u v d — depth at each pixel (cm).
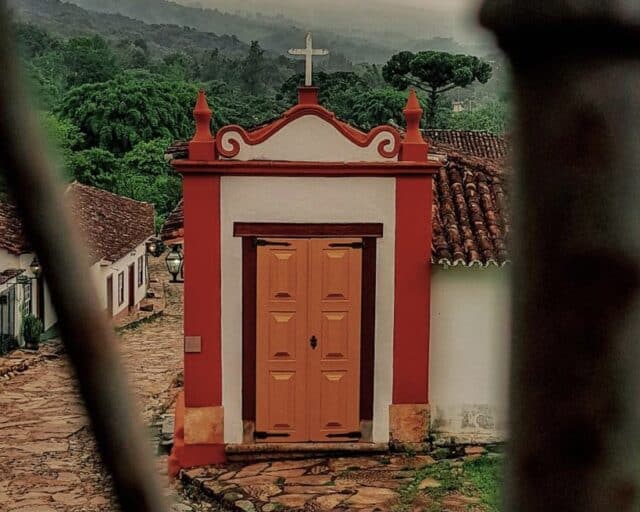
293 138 962
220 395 977
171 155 1027
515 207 78
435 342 990
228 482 915
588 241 75
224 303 973
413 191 970
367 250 977
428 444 984
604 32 70
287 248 972
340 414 989
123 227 2978
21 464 1116
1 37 54
